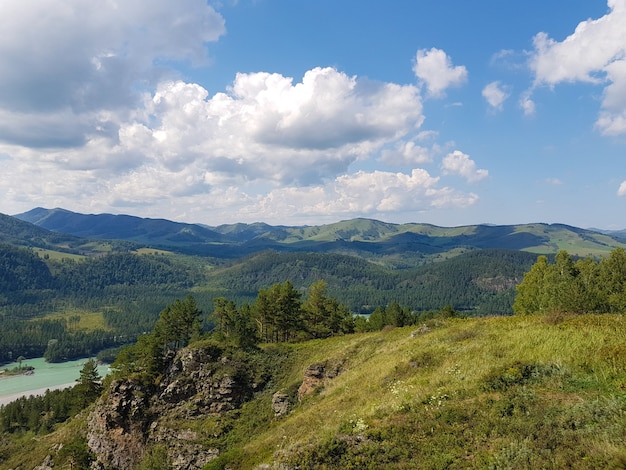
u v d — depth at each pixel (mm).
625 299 52344
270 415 54562
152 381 66125
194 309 92625
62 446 71438
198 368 65312
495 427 17062
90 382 97875
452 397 21484
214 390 61719
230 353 67688
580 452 13930
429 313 110938
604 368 20016
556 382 20000
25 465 75875
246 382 63375
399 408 21750
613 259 60344
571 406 17203
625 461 12344
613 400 16672
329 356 58281
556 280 60156
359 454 18141
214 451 51719
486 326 36969
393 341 52219
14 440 114812
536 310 67750
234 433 53938
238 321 77125
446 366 27516
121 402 62438
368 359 48562
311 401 45312
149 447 58375
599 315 32062
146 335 84375
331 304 101688
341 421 23609
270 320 90812
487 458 15211
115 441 60344
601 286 59000
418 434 18422
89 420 69812
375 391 29938
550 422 16312
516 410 17906
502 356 26234
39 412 124812
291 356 69188
